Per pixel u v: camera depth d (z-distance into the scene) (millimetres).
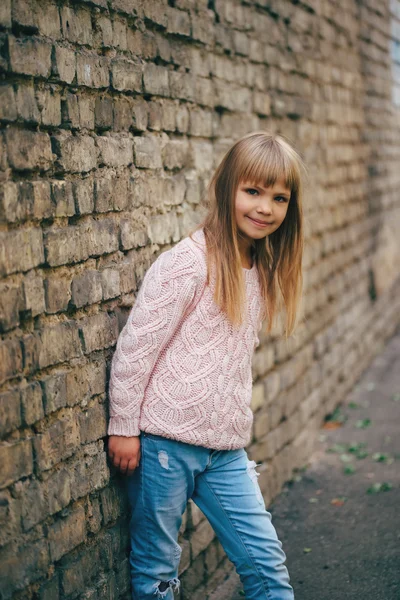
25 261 1985
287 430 4316
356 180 6504
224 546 2480
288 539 3623
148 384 2326
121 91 2521
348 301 6121
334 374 5586
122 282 2525
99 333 2371
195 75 3197
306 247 4805
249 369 2461
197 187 3227
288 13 4531
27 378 2016
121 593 2480
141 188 2676
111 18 2477
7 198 1908
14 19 1968
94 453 2328
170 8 2924
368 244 7023
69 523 2207
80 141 2254
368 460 4609
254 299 2436
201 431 2334
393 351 7410
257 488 2486
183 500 2416
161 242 2852
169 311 2244
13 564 1945
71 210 2207
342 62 5961
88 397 2303
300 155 2512
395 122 8352
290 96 4598
